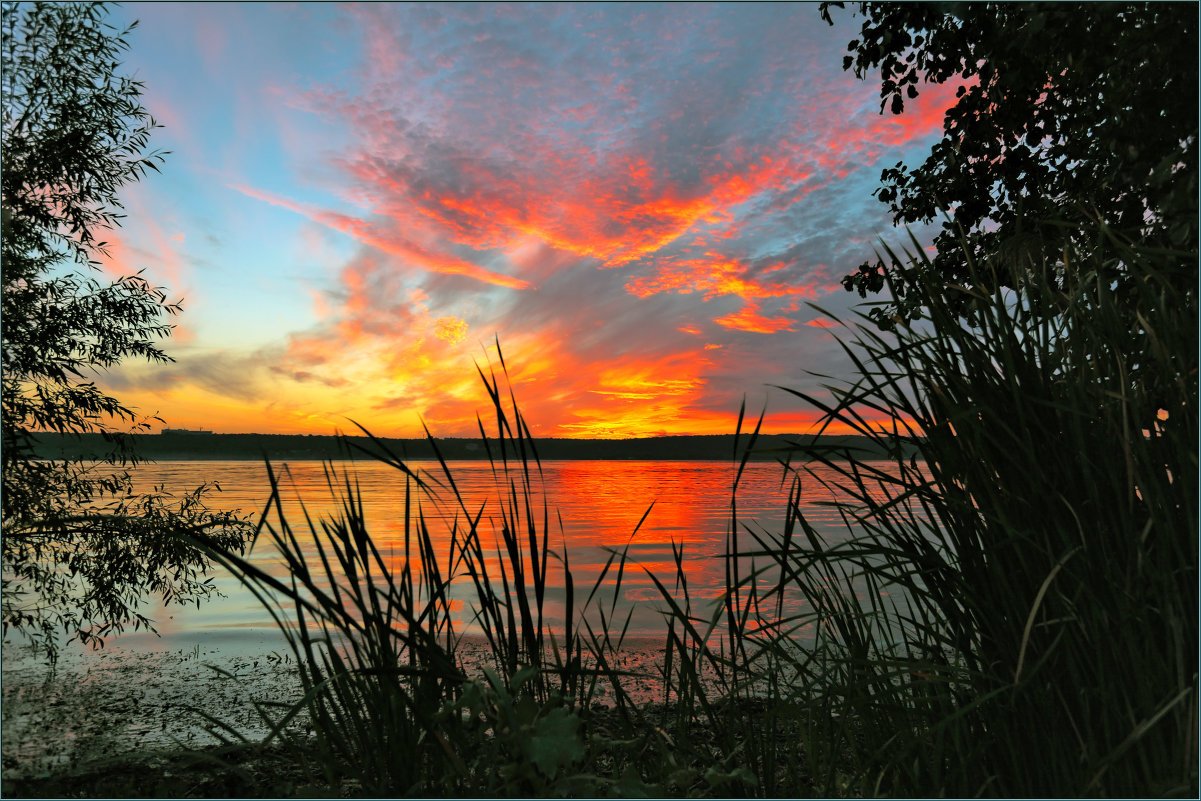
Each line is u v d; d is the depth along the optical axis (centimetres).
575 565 751
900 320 138
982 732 128
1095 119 176
